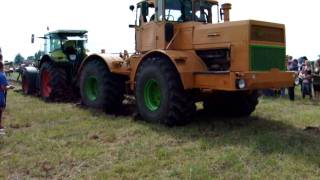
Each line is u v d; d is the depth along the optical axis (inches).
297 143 251.1
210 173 203.2
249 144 250.7
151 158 230.2
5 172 216.2
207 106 359.6
